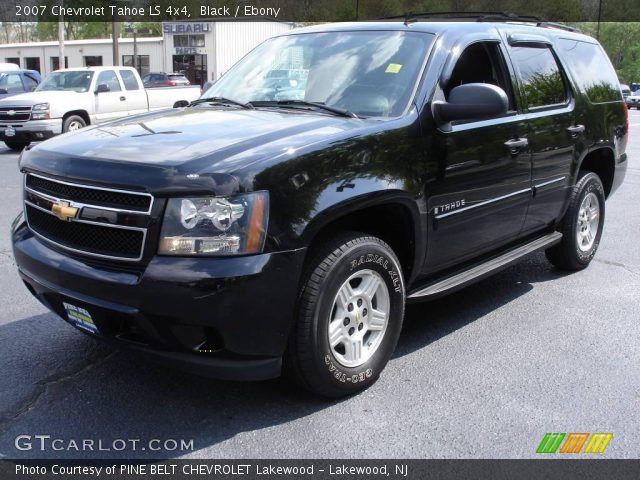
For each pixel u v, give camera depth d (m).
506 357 3.95
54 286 3.11
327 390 3.28
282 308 2.94
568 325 4.49
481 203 4.11
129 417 3.21
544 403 3.39
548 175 4.85
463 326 4.45
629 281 5.52
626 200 9.46
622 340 4.23
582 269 5.83
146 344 2.99
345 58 4.11
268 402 3.36
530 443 3.02
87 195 3.00
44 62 49.69
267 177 2.87
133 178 2.85
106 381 3.57
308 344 3.09
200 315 2.77
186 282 2.73
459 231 3.97
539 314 4.70
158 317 2.80
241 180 2.81
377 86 3.82
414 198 3.52
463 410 3.31
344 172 3.15
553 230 5.34
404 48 4.00
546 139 4.72
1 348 3.98
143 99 16.25
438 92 3.79
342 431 3.10
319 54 4.23
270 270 2.85
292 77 4.18
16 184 9.96
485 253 4.53
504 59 4.46
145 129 3.48
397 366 3.81
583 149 5.28
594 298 5.06
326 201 3.04
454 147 3.80
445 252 3.93
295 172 2.96
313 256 3.12
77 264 3.01
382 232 3.76
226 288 2.76
